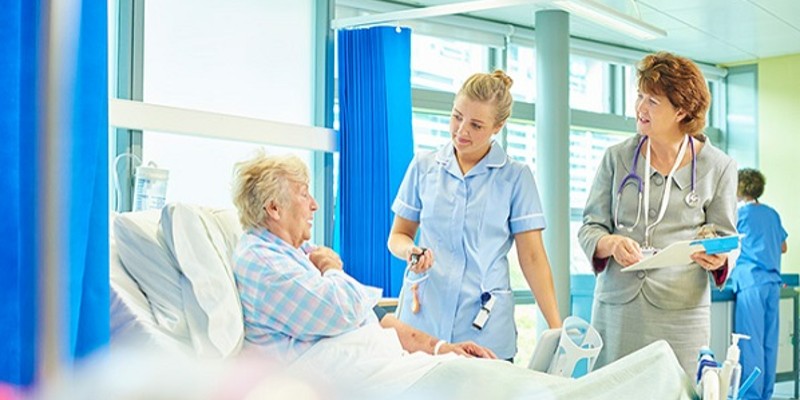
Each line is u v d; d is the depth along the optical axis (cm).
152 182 265
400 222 271
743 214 581
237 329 192
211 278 195
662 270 246
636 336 248
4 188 120
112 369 66
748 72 741
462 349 229
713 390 170
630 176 253
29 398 68
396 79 358
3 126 120
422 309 257
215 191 315
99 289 125
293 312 197
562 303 480
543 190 486
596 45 637
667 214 249
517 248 261
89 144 120
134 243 199
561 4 315
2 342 114
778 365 620
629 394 165
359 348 197
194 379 68
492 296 252
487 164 256
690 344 247
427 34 527
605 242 247
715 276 247
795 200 717
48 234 74
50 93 73
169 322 188
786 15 577
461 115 249
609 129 651
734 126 751
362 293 205
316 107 355
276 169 211
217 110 324
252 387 74
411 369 188
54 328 74
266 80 341
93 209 125
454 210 256
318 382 79
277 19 344
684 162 249
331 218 350
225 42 327
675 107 238
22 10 114
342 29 358
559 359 208
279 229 211
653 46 669
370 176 354
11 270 117
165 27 306
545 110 487
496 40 567
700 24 601
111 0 285
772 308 579
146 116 274
